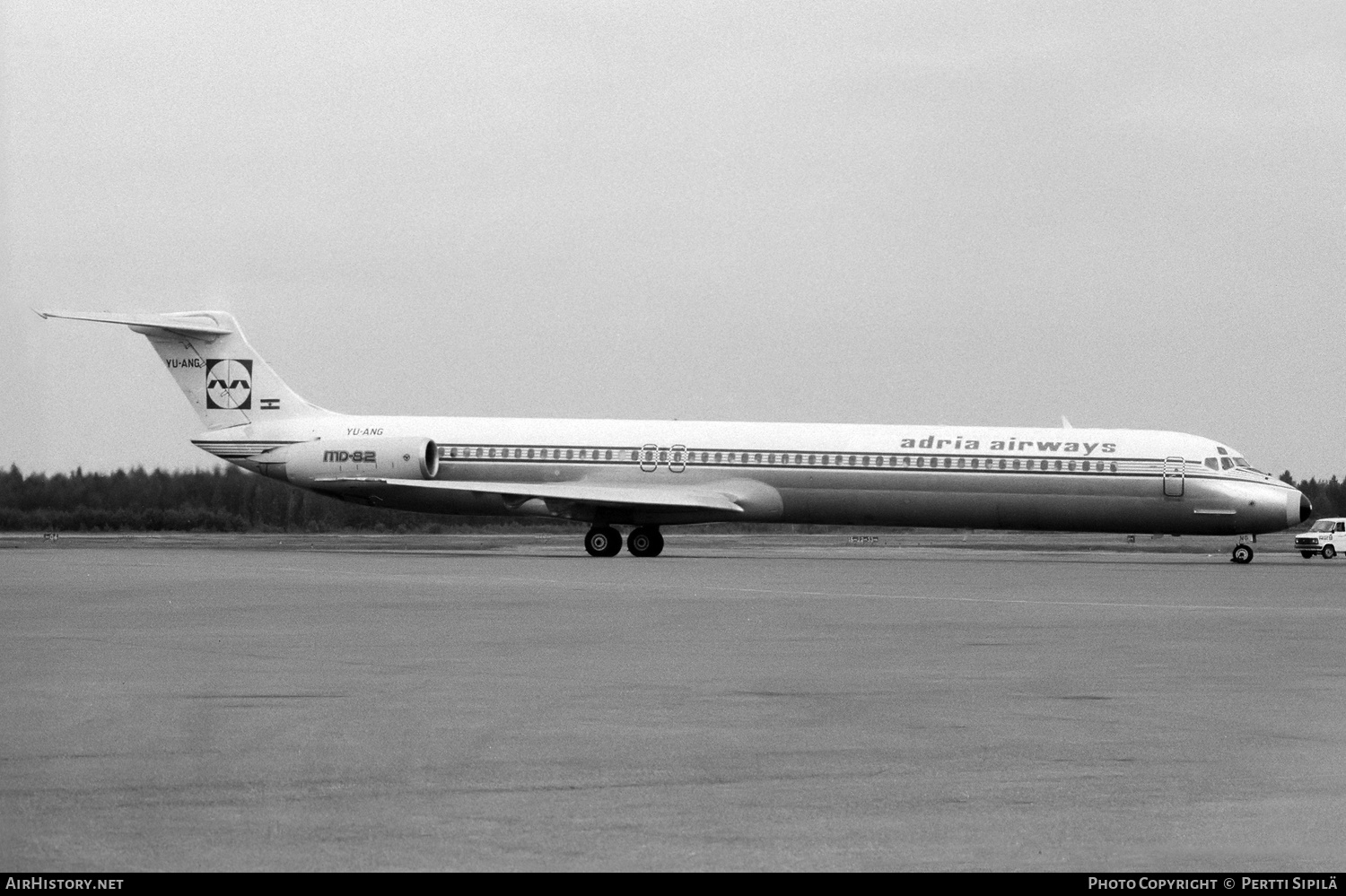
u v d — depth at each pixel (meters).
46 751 23.38
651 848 17.80
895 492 89.75
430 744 24.11
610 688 30.28
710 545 124.19
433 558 88.06
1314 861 17.44
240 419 97.56
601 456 93.12
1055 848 17.95
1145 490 87.38
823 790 20.81
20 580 62.91
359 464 93.62
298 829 18.62
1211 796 20.55
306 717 26.58
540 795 20.50
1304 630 43.19
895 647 38.06
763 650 37.12
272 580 63.53
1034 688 30.50
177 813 19.34
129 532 146.75
